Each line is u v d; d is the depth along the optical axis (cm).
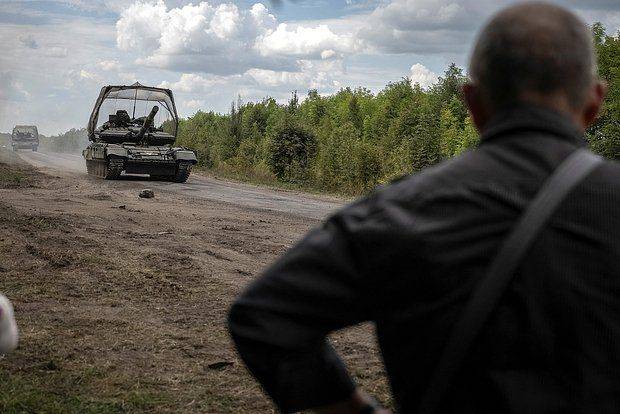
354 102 4897
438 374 130
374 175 2836
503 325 127
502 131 140
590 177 132
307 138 3409
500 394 125
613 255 127
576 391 124
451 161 142
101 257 900
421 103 4288
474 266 130
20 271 792
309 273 137
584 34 143
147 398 447
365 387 484
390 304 135
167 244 1052
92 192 1936
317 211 1709
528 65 139
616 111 3108
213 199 1927
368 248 134
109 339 566
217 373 504
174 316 649
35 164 3531
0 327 184
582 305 125
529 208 131
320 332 138
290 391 137
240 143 4400
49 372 481
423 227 133
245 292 142
